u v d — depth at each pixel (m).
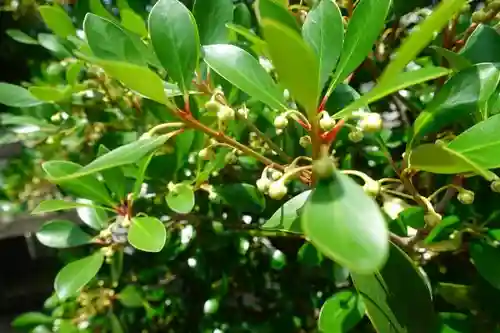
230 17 0.29
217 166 0.31
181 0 0.44
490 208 0.29
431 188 0.31
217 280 0.42
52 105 0.46
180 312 0.44
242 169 0.36
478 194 0.30
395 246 0.23
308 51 0.16
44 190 0.51
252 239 0.41
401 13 0.33
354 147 0.35
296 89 0.17
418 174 0.32
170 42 0.24
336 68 0.24
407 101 0.37
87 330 0.42
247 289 0.42
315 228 0.15
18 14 0.58
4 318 0.78
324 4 0.24
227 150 0.30
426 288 0.22
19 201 0.52
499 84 0.25
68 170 0.28
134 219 0.27
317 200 0.16
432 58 0.34
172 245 0.41
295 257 0.42
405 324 0.22
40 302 0.79
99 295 0.42
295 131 0.32
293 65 0.16
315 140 0.20
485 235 0.26
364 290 0.22
